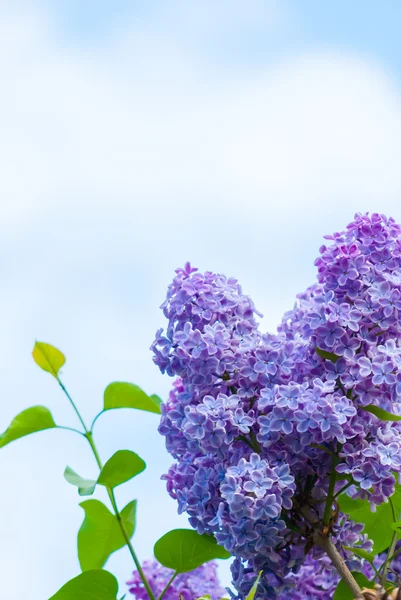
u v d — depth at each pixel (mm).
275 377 1522
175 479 1554
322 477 1514
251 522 1481
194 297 1550
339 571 1494
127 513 1568
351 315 1513
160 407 1563
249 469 1490
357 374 1505
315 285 1564
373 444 1506
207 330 1530
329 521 1505
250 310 1551
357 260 1526
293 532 1516
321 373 1521
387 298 1512
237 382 1527
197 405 1520
